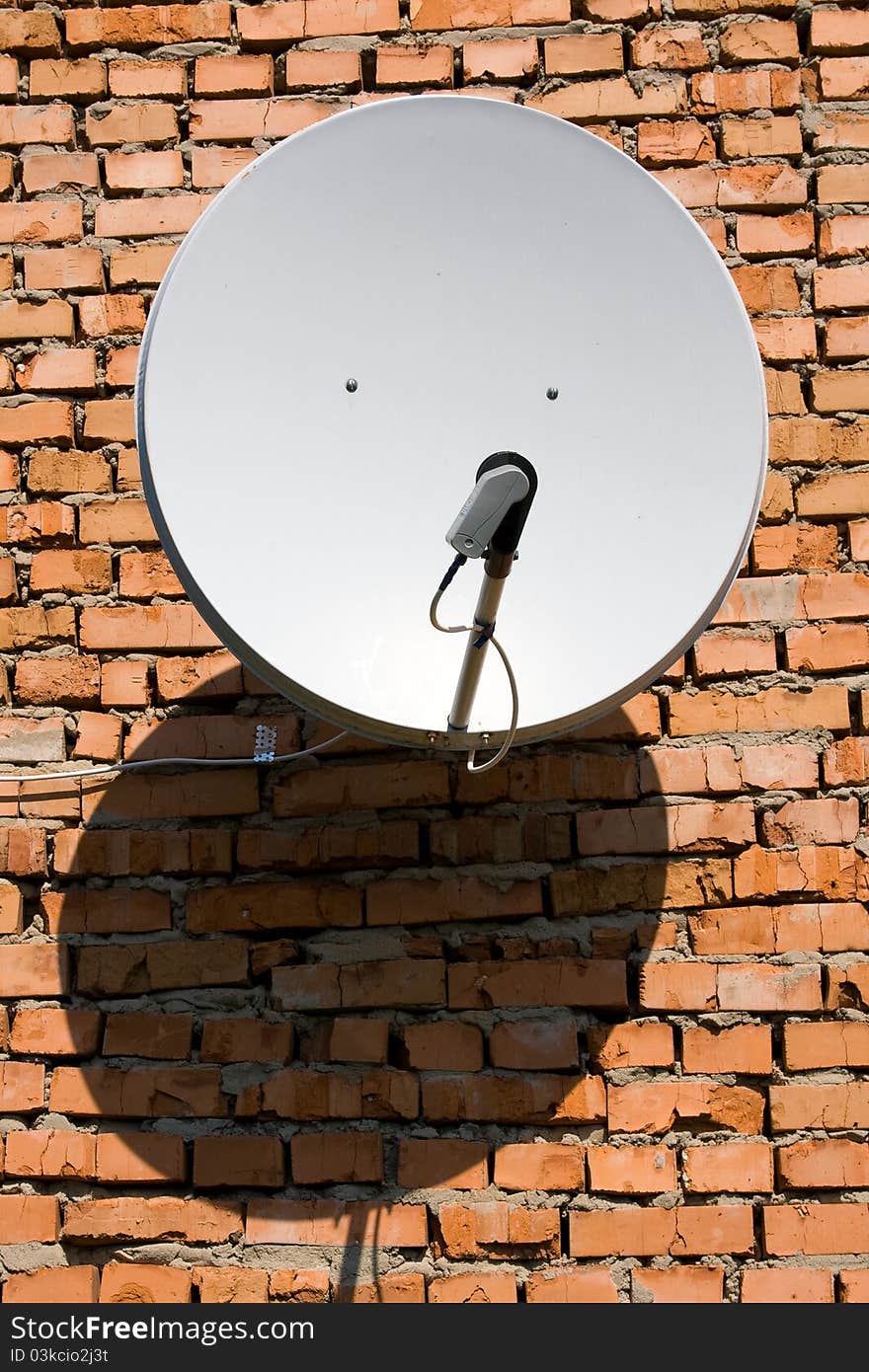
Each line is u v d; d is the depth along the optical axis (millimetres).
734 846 2781
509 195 2557
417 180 2543
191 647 2908
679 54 3115
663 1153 2648
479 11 3123
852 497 2938
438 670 2406
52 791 2832
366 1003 2709
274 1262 2611
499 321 2553
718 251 3035
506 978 2721
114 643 2908
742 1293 2584
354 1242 2613
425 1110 2662
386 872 2777
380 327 2529
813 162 3074
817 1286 2586
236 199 2475
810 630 2881
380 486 2488
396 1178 2641
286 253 2496
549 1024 2701
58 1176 2650
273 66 3123
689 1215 2619
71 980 2748
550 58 3109
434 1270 2604
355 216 2525
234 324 2461
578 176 2553
